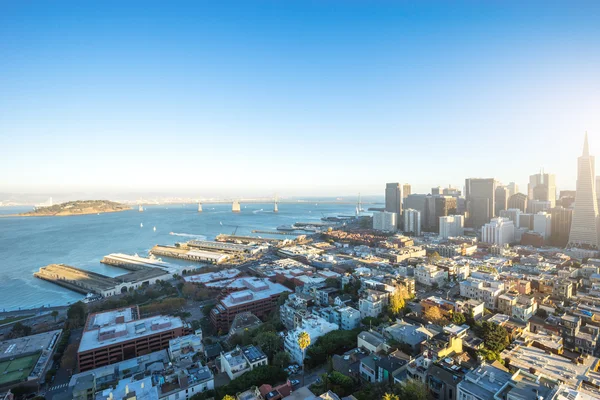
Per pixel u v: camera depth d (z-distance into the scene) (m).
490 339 170.50
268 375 161.25
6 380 188.38
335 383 145.38
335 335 195.38
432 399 133.62
